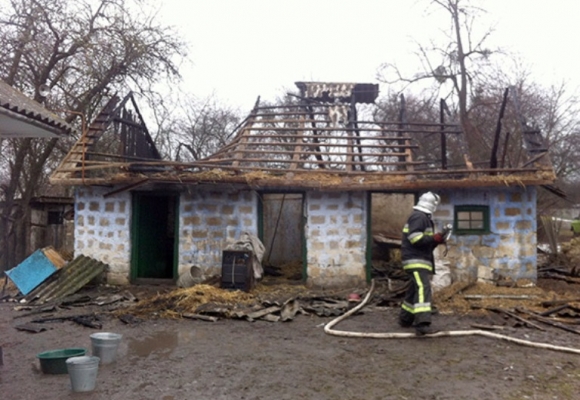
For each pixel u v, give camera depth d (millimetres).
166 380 5816
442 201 11508
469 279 11258
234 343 7406
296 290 11391
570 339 7445
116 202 12391
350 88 18281
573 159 24281
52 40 16547
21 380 5852
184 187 12039
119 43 16797
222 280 10812
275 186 11625
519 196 11367
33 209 17969
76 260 11719
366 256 11836
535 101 23344
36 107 7371
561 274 13211
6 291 11836
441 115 14156
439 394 5340
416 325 7570
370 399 5223
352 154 12586
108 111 14172
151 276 13406
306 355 6766
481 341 7367
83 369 5426
